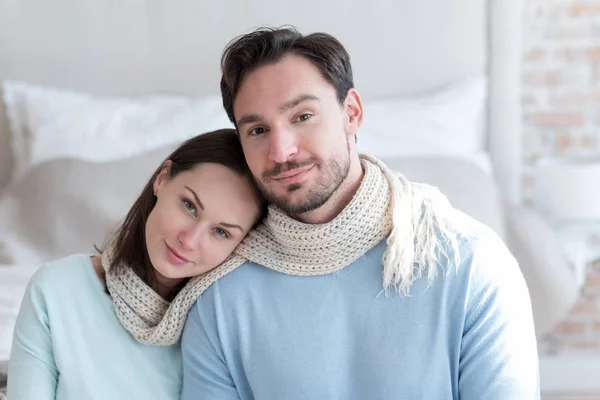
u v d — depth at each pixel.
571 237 3.19
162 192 1.52
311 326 1.46
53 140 3.10
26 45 3.42
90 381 1.50
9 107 3.27
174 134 3.06
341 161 1.44
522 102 3.40
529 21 3.38
